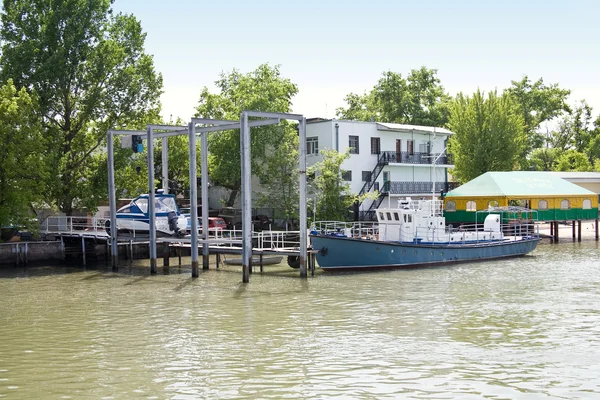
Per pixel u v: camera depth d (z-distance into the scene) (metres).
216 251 37.72
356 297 26.86
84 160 48.91
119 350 18.27
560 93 96.38
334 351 17.89
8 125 40.66
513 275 33.53
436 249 37.41
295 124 62.69
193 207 33.41
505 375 15.58
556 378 15.34
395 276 33.19
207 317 22.98
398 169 66.31
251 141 55.12
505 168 71.50
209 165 56.28
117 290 29.88
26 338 19.94
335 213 50.56
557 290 28.44
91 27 47.62
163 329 21.03
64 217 45.56
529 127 95.31
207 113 57.72
